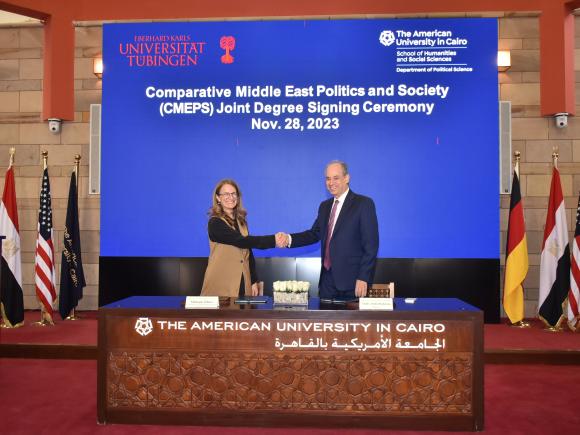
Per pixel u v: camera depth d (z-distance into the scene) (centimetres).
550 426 305
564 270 575
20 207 684
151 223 636
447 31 626
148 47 641
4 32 695
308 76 634
